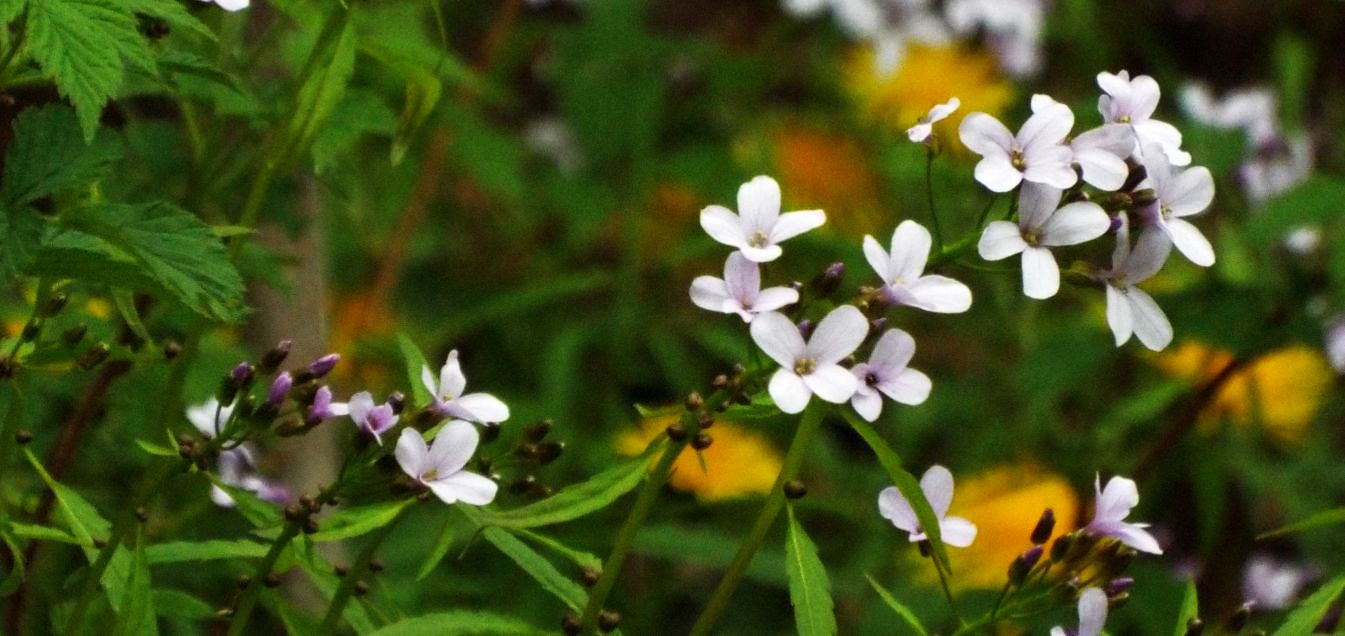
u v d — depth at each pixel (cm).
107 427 78
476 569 93
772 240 62
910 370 61
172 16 63
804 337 61
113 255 62
